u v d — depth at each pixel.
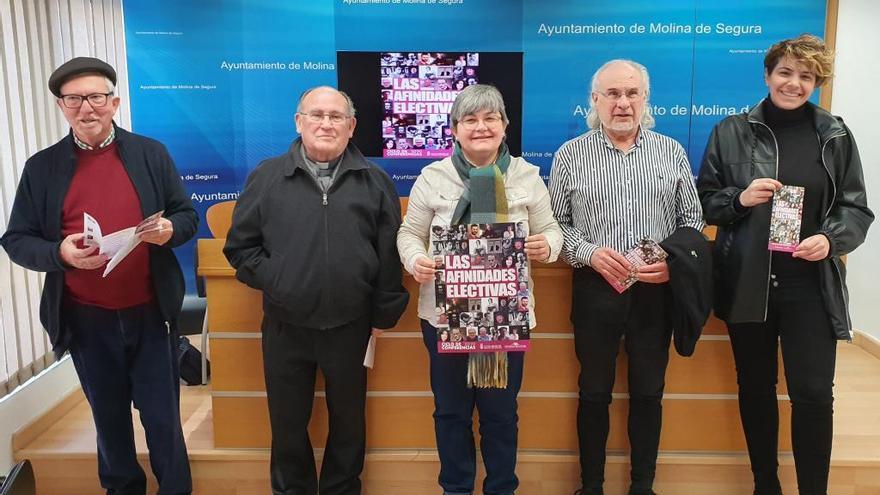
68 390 2.99
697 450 2.46
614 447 2.45
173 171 2.18
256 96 4.16
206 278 2.38
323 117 1.98
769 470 2.22
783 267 2.04
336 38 4.11
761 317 2.02
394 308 2.08
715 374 2.41
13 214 2.06
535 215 2.03
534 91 4.15
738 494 2.45
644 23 4.05
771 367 2.16
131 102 4.13
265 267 1.99
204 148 4.20
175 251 4.18
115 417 2.20
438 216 1.99
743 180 2.04
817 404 2.03
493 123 1.91
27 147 2.80
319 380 2.41
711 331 2.38
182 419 2.79
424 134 4.21
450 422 2.14
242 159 4.23
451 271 1.91
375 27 4.10
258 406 2.45
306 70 4.14
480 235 1.89
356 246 2.00
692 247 1.96
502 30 4.09
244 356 2.42
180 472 2.29
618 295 2.06
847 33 3.83
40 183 2.02
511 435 2.15
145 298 2.13
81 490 2.54
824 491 2.07
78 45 3.37
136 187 2.05
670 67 4.08
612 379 2.18
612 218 2.03
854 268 3.83
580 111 4.16
